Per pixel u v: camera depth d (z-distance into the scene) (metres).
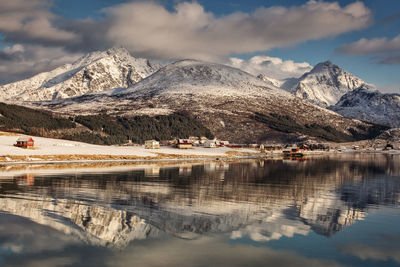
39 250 20.80
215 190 44.94
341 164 104.06
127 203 34.38
